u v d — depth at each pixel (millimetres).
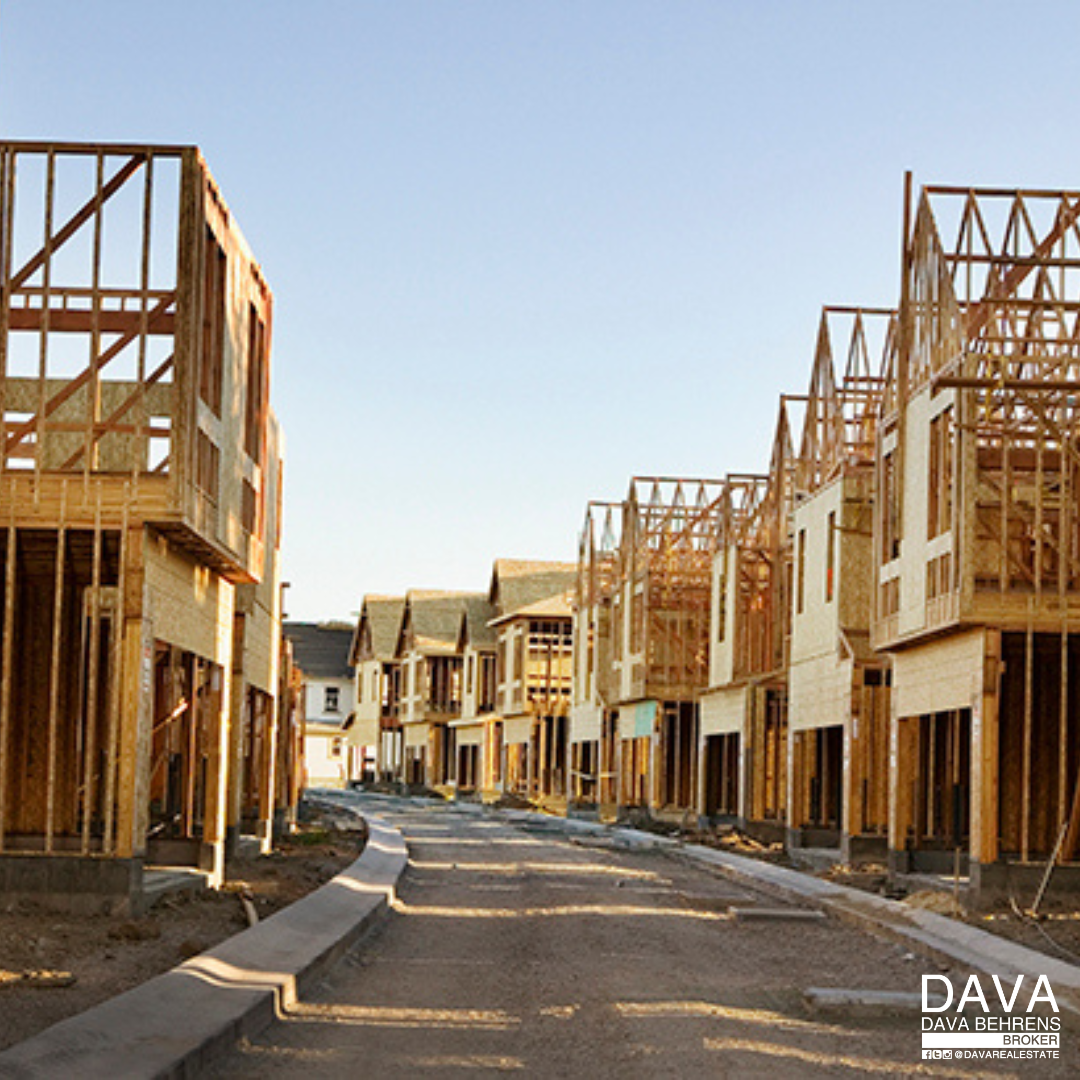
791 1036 11008
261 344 21953
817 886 22938
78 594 19203
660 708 44844
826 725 28891
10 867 15898
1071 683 24125
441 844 34219
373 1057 9898
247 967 12586
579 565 55875
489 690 69500
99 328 16547
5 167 16562
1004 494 20422
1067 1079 10023
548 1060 9914
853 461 28812
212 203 17688
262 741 28781
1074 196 21609
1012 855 23906
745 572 38188
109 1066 8484
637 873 27031
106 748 20859
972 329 21188
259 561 21531
